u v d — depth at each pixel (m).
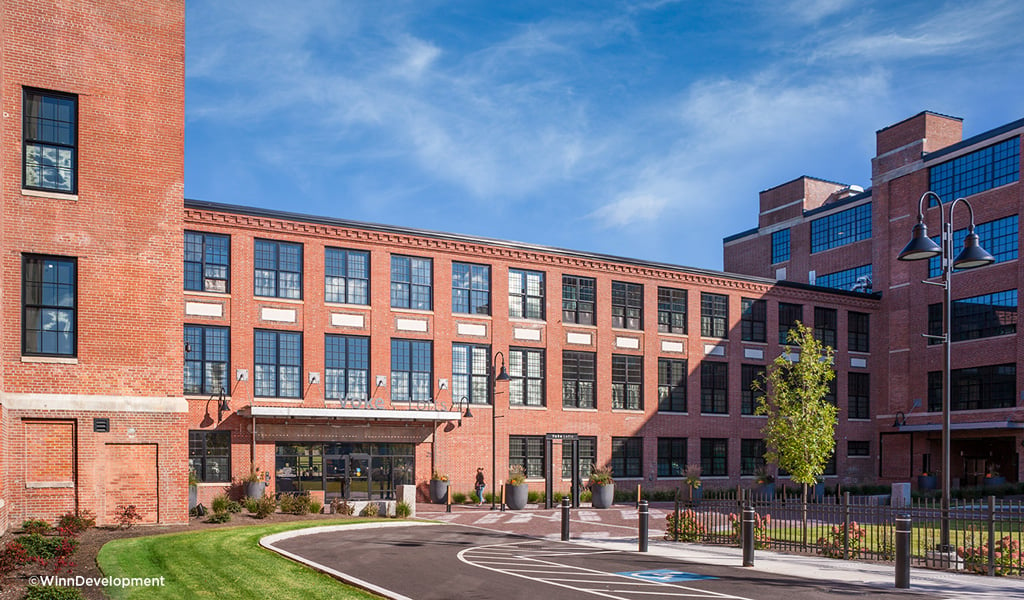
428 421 38.62
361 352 37.97
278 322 36.06
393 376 38.56
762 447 49.47
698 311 47.94
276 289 36.34
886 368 53.22
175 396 23.73
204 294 34.56
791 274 63.66
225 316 34.88
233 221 35.38
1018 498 41.44
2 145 20.88
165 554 17.50
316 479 36.16
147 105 23.94
